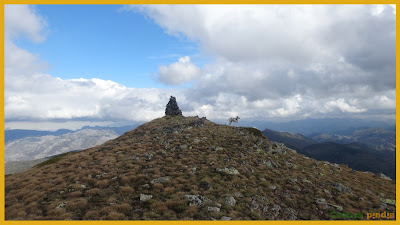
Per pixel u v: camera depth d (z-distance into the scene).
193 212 17.62
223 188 23.28
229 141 43.72
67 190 22.16
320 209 21.28
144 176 25.53
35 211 17.69
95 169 28.44
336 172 36.53
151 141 43.09
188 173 27.03
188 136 46.12
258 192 23.52
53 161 40.25
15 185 25.00
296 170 32.69
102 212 17.27
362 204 22.88
